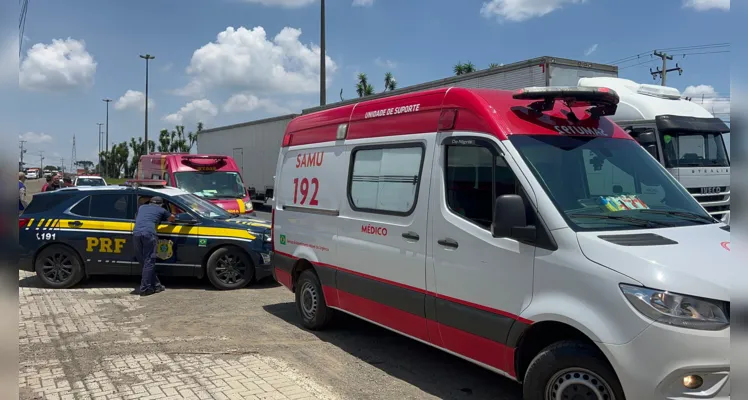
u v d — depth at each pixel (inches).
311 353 222.2
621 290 128.1
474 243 166.4
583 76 435.2
